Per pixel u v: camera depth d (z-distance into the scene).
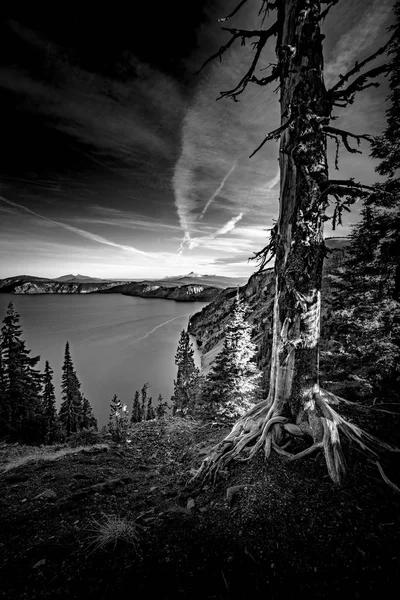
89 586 2.79
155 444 9.65
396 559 2.98
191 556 3.20
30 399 22.33
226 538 3.47
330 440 4.84
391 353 9.23
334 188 4.58
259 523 3.66
